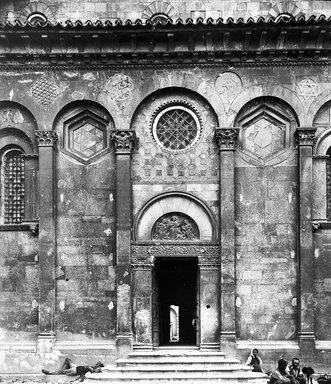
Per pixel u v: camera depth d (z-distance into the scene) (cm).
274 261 2584
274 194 2614
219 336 2550
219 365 2358
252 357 2430
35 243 2614
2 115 2669
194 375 2230
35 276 2603
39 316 2547
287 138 2639
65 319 2575
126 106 2630
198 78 2636
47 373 2478
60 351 2530
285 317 2562
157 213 2623
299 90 2625
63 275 2594
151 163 2641
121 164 2598
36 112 2636
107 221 2616
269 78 2631
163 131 2664
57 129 2658
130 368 2311
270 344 2541
